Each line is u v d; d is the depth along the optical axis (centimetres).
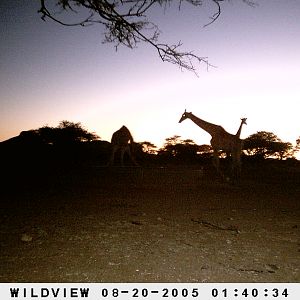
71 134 3331
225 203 1050
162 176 1377
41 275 434
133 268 467
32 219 713
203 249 562
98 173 1430
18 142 3005
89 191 1203
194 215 833
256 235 673
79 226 666
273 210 966
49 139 3234
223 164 3241
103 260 488
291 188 1611
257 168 2972
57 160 2498
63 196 1066
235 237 649
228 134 1590
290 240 650
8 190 1173
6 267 450
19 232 607
